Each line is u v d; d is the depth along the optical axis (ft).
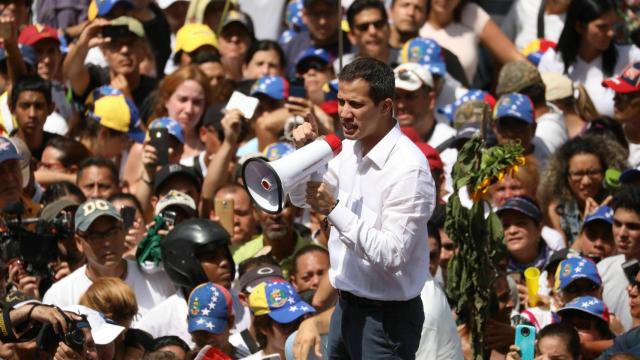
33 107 119.24
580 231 108.47
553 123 124.26
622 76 121.80
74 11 148.05
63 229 96.53
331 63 134.21
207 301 92.79
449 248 101.30
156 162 112.78
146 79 135.03
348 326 71.46
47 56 131.34
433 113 124.67
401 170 69.21
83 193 109.70
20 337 79.71
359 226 67.82
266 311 92.68
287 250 107.24
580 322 94.48
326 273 98.12
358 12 131.23
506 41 139.03
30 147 119.85
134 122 124.36
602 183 113.50
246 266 102.32
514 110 118.11
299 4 142.20
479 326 83.87
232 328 96.94
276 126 120.16
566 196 114.21
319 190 67.82
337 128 118.11
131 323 95.55
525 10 147.43
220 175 112.88
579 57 135.44
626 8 135.74
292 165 66.80
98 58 134.62
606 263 102.53
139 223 107.55
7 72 129.08
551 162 114.93
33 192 112.27
